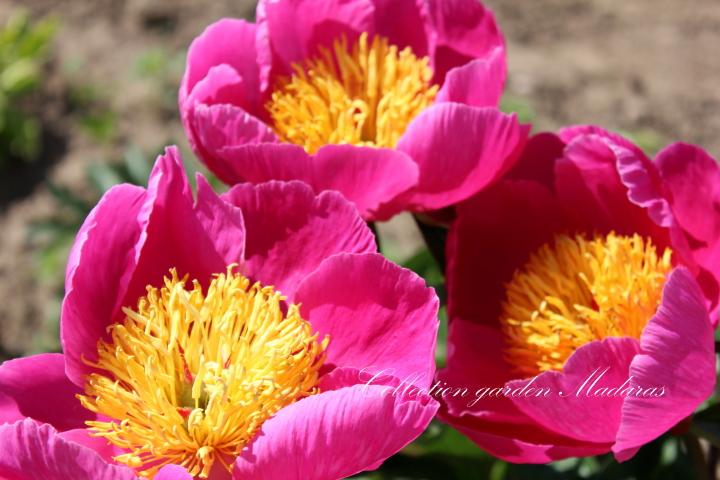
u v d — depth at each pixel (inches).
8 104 56.2
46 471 27.8
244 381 29.4
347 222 30.2
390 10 33.0
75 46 59.5
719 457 33.1
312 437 27.9
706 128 50.7
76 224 39.4
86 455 27.7
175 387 29.7
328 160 30.5
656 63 54.3
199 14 60.2
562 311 31.1
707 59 54.2
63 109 56.7
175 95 56.4
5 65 56.7
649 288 30.8
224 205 30.0
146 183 38.6
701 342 29.1
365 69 32.3
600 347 29.3
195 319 29.6
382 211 31.2
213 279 30.0
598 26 57.2
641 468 31.4
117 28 60.3
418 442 33.0
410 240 48.1
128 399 29.3
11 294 49.2
